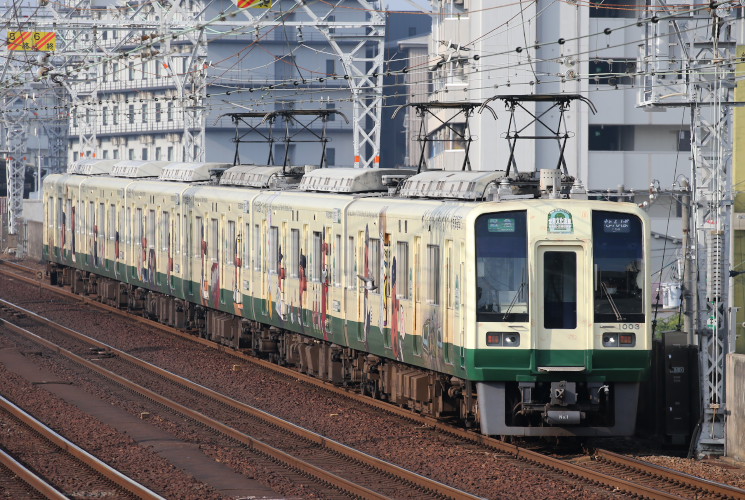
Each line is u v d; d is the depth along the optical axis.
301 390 68.94
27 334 93.38
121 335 94.12
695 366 55.12
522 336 50.00
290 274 73.25
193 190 91.56
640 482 44.78
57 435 52.78
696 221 55.31
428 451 50.53
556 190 52.00
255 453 50.78
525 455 49.53
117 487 43.69
